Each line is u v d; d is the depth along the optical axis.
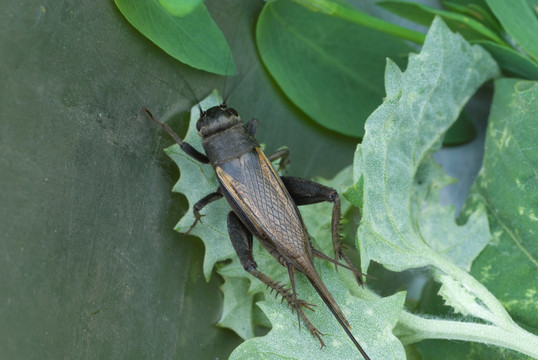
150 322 0.19
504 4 0.20
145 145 0.19
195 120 0.20
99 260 0.19
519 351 0.19
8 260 0.18
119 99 0.19
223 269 0.20
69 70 0.19
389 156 0.19
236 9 0.20
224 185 0.20
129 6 0.19
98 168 0.19
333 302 0.19
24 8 0.18
